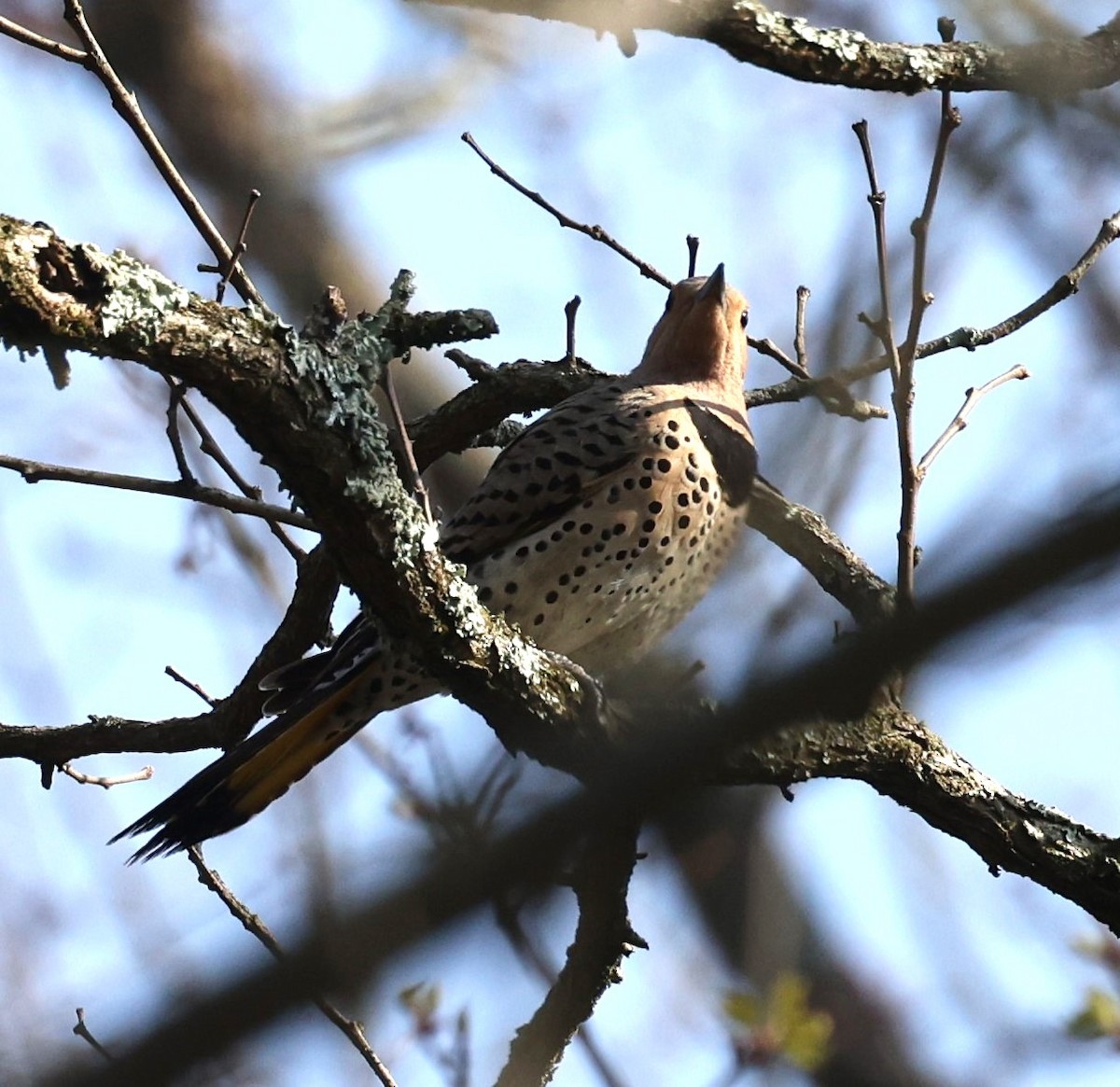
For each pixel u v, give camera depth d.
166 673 10.46
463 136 10.60
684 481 10.23
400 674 9.05
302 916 5.45
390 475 7.26
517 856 5.38
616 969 8.20
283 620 10.33
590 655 10.57
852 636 5.55
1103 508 4.92
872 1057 13.33
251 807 9.16
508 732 7.97
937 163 7.93
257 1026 4.79
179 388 9.58
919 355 9.94
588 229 10.56
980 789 8.97
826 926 13.99
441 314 8.00
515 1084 8.32
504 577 10.09
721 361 11.20
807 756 8.48
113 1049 4.82
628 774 5.62
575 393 10.92
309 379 6.94
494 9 9.33
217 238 8.80
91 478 9.60
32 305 6.26
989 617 5.16
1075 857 9.06
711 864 12.40
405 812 8.43
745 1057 9.68
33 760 10.30
